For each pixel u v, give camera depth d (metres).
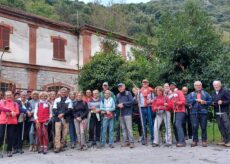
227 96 9.31
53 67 21.30
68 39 22.73
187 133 10.91
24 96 10.18
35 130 9.90
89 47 23.00
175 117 9.63
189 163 6.91
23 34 19.80
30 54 20.05
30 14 20.08
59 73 21.72
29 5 41.59
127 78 15.30
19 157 8.73
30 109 10.09
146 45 19.88
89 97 11.02
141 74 15.97
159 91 9.81
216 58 14.07
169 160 7.31
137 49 21.38
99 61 15.83
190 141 10.48
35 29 20.55
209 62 13.90
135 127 12.99
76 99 10.26
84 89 16.02
